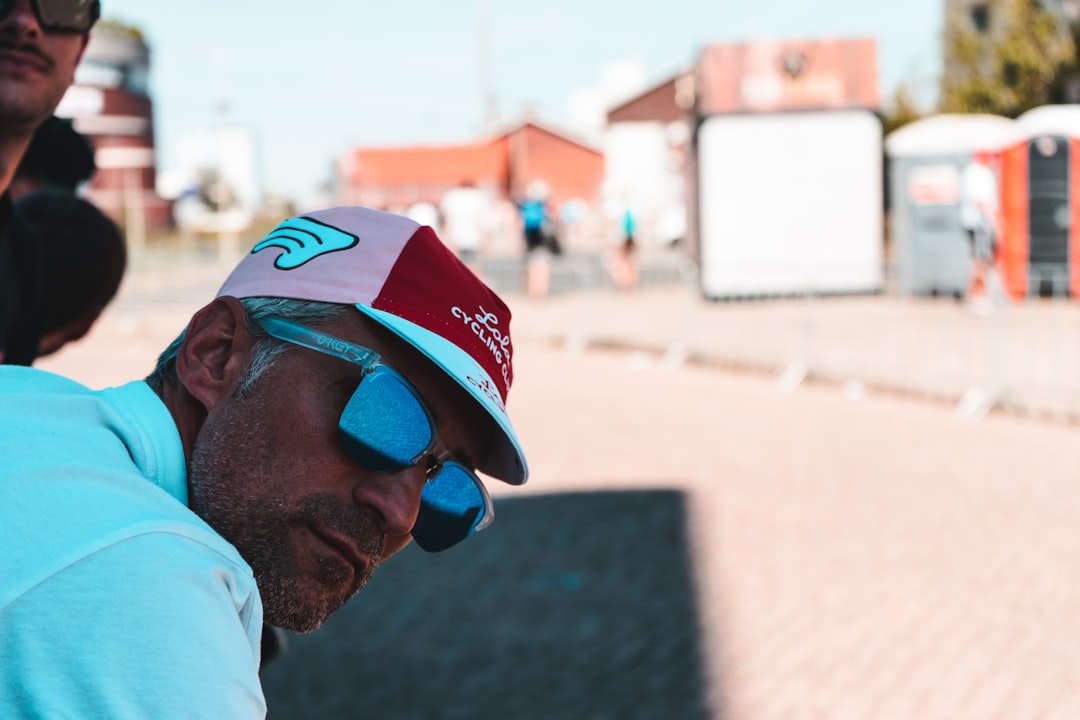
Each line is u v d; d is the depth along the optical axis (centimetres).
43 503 92
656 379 1115
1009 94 1900
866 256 1541
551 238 2014
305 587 111
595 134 5438
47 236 232
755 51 1534
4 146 161
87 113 2653
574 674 443
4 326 202
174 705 85
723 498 677
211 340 115
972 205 1304
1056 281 988
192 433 116
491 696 424
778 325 1202
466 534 128
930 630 472
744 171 1541
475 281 123
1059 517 615
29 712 83
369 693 430
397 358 116
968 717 396
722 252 1548
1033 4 1891
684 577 544
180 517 98
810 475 723
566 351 1319
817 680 429
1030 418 879
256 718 91
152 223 2791
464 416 123
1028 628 471
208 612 90
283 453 110
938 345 1074
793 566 552
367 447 110
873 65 1529
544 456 798
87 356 1392
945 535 592
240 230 2767
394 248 116
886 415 909
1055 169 1332
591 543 600
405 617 509
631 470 752
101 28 2659
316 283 114
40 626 86
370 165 4588
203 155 3691
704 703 412
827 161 1533
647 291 1486
